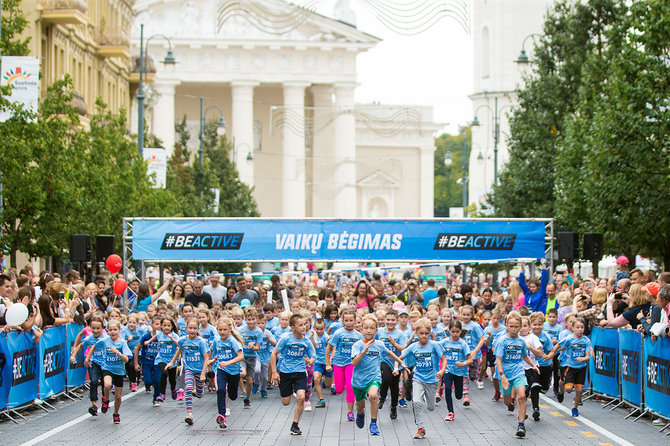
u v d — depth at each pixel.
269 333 23.39
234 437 17.27
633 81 31.09
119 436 17.23
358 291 28.80
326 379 24.14
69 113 35.28
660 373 18.17
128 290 31.66
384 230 32.41
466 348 19.55
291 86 119.62
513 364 18.52
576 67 45.38
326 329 23.58
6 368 18.44
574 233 31.34
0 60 30.11
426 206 138.00
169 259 31.97
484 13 112.12
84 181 35.97
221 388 18.34
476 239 32.47
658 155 30.84
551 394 23.72
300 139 122.19
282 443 16.67
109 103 61.59
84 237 29.14
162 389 22.05
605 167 31.52
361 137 137.00
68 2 47.00
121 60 64.56
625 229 31.83
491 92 110.75
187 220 32.06
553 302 27.28
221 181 81.00
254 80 118.56
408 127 136.25
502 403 22.16
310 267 78.62
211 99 124.56
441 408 21.39
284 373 17.84
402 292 32.47
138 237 31.94
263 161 127.62
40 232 33.56
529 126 46.31
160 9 116.50
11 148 30.33
